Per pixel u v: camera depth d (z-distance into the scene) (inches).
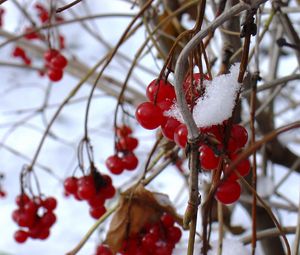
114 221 14.2
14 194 35.4
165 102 11.5
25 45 23.3
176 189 29.0
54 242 32.7
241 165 11.4
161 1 18.4
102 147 33.2
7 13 35.3
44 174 35.0
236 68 11.4
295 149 32.2
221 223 13.4
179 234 14.1
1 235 33.5
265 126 19.1
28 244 32.9
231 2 12.4
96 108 37.9
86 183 15.3
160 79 11.4
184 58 10.3
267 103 17.5
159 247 13.9
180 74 10.3
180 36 11.2
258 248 20.0
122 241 14.1
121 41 13.9
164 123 11.5
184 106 10.4
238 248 14.1
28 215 16.7
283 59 32.7
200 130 11.0
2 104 38.9
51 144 37.0
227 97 11.0
